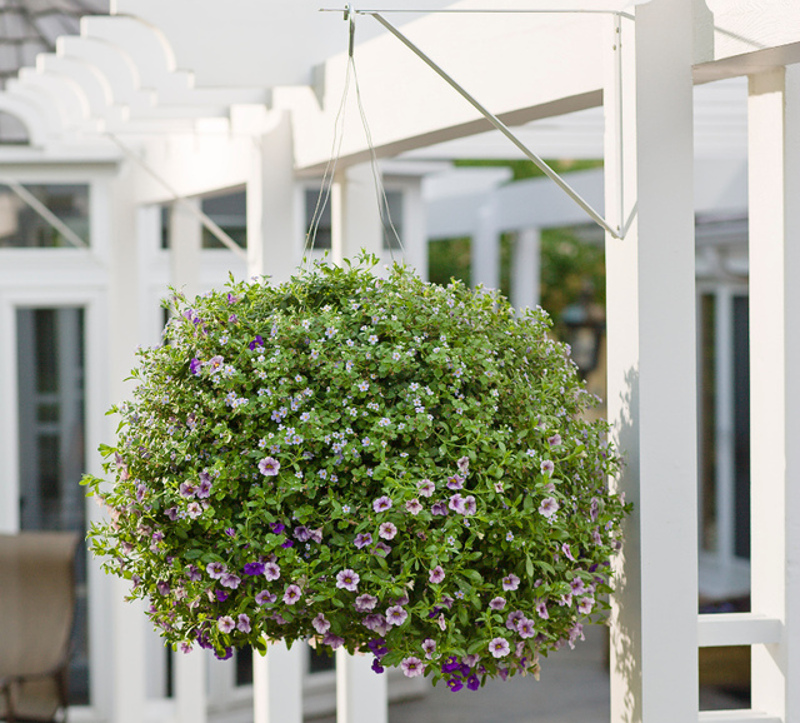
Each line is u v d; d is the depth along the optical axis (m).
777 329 2.25
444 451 1.92
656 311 2.04
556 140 5.06
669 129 2.05
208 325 2.10
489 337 2.09
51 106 5.19
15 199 6.27
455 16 2.75
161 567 2.07
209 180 4.42
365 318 2.06
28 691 5.84
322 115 3.43
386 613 1.89
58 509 6.48
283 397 1.96
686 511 2.06
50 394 6.45
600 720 6.18
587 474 2.05
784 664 2.24
